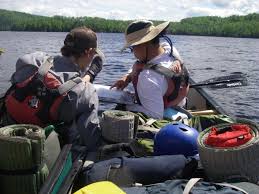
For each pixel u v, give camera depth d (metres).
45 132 2.65
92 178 2.63
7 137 2.36
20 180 2.42
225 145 2.63
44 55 3.02
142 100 3.83
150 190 2.39
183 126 3.10
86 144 3.01
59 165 2.38
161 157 2.78
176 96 3.97
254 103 10.97
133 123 3.25
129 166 2.68
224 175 2.62
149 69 3.81
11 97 2.90
